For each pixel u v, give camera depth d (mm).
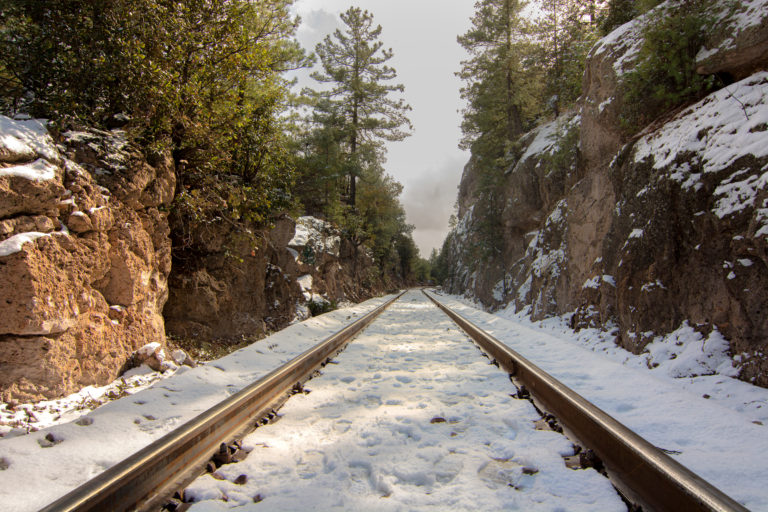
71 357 4734
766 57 6586
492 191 29906
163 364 5820
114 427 3367
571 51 16562
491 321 12688
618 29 10828
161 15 6551
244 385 5117
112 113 6852
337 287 24969
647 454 2152
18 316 4148
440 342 7863
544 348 7551
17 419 3807
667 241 6309
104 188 5621
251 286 10438
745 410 4047
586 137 11672
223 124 8109
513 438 2973
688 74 7730
